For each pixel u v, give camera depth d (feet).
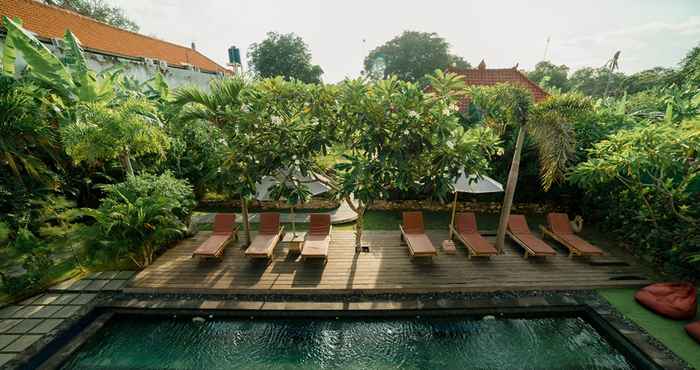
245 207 30.07
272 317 22.36
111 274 25.99
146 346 20.11
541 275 25.98
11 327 19.86
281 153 23.29
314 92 23.59
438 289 24.07
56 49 37.93
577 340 20.79
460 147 23.00
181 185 30.42
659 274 26.12
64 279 25.22
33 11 45.06
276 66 137.59
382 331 21.50
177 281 24.75
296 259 28.48
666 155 22.61
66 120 27.50
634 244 30.12
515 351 19.94
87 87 28.73
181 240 32.40
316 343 20.53
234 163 24.66
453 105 27.55
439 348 20.20
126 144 26.78
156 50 72.84
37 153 31.91
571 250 28.50
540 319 22.65
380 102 21.83
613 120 35.99
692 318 20.42
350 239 32.94
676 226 25.58
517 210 42.88
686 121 24.64
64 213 29.71
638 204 29.96
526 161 38.78
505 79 63.46
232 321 22.17
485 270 26.73
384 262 28.02
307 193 26.84
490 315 22.57
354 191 23.66
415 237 30.04
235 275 25.73
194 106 25.85
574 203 40.47
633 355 18.80
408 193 44.50
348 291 23.84
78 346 19.24
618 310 21.83
